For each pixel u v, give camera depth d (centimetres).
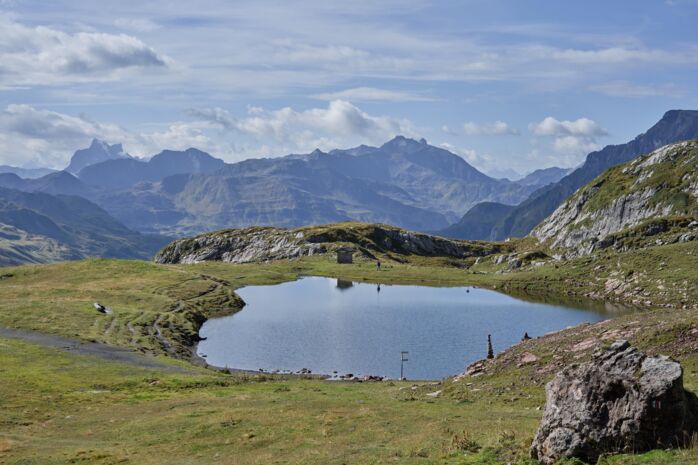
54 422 4759
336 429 3988
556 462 2459
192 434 4125
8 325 9475
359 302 16375
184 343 10419
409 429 3812
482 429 3506
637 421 2392
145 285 16450
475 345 10594
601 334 5656
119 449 3841
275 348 10356
